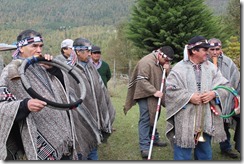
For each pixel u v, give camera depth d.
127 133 6.21
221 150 4.98
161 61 4.91
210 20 21.94
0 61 3.96
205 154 3.75
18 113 2.40
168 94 3.70
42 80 2.68
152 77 4.90
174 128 3.77
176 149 3.77
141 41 22.38
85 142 3.75
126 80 17.09
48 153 2.55
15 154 2.63
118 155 5.05
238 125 4.57
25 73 2.60
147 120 4.97
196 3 21.66
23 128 2.49
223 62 4.60
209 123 3.61
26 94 2.54
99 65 6.27
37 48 2.73
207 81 3.63
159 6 21.86
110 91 12.01
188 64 3.69
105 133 4.29
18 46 2.75
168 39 20.59
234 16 28.75
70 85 3.57
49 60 2.76
